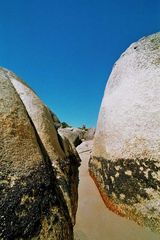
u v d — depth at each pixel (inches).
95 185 319.3
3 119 111.8
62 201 129.3
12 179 101.0
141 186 231.1
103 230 224.5
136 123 250.5
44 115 157.8
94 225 234.2
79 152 491.8
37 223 101.2
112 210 254.7
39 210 104.6
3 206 94.0
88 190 309.4
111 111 288.5
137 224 223.6
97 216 249.4
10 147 107.0
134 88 266.8
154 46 270.8
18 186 101.2
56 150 154.9
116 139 268.8
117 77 305.4
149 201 221.8
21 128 117.3
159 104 239.6
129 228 221.0
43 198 109.7
